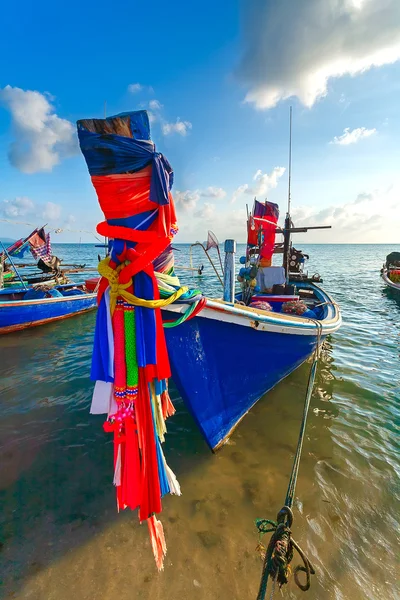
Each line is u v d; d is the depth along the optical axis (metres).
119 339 2.29
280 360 4.47
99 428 4.56
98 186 2.06
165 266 2.57
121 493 2.34
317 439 4.27
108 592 2.44
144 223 2.17
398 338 8.80
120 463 2.33
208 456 3.93
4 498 3.33
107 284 2.34
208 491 3.39
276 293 7.20
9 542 2.84
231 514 3.12
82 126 1.94
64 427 4.59
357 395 5.49
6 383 6.05
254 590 2.46
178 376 3.27
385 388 5.75
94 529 2.98
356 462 3.83
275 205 8.09
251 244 8.58
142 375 2.39
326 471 3.68
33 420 4.77
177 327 3.04
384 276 19.34
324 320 5.46
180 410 5.01
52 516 3.12
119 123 1.95
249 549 2.77
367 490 3.40
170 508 3.18
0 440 4.29
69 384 5.96
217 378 3.65
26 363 7.09
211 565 2.64
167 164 2.14
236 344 3.66
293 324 4.21
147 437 2.40
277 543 2.08
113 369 2.28
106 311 2.32
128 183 2.04
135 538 2.90
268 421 4.68
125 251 2.23
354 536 2.89
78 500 3.31
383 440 4.26
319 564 2.65
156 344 2.36
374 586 2.48
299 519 3.05
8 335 9.25
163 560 2.68
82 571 2.60
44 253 14.30
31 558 2.70
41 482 3.55
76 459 3.93
